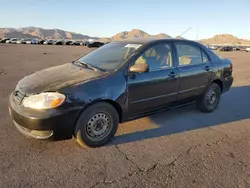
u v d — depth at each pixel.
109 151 3.50
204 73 4.98
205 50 5.20
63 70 3.96
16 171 2.92
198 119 4.93
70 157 3.29
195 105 5.70
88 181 2.78
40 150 3.45
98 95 3.39
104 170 3.01
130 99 3.80
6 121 4.47
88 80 3.43
